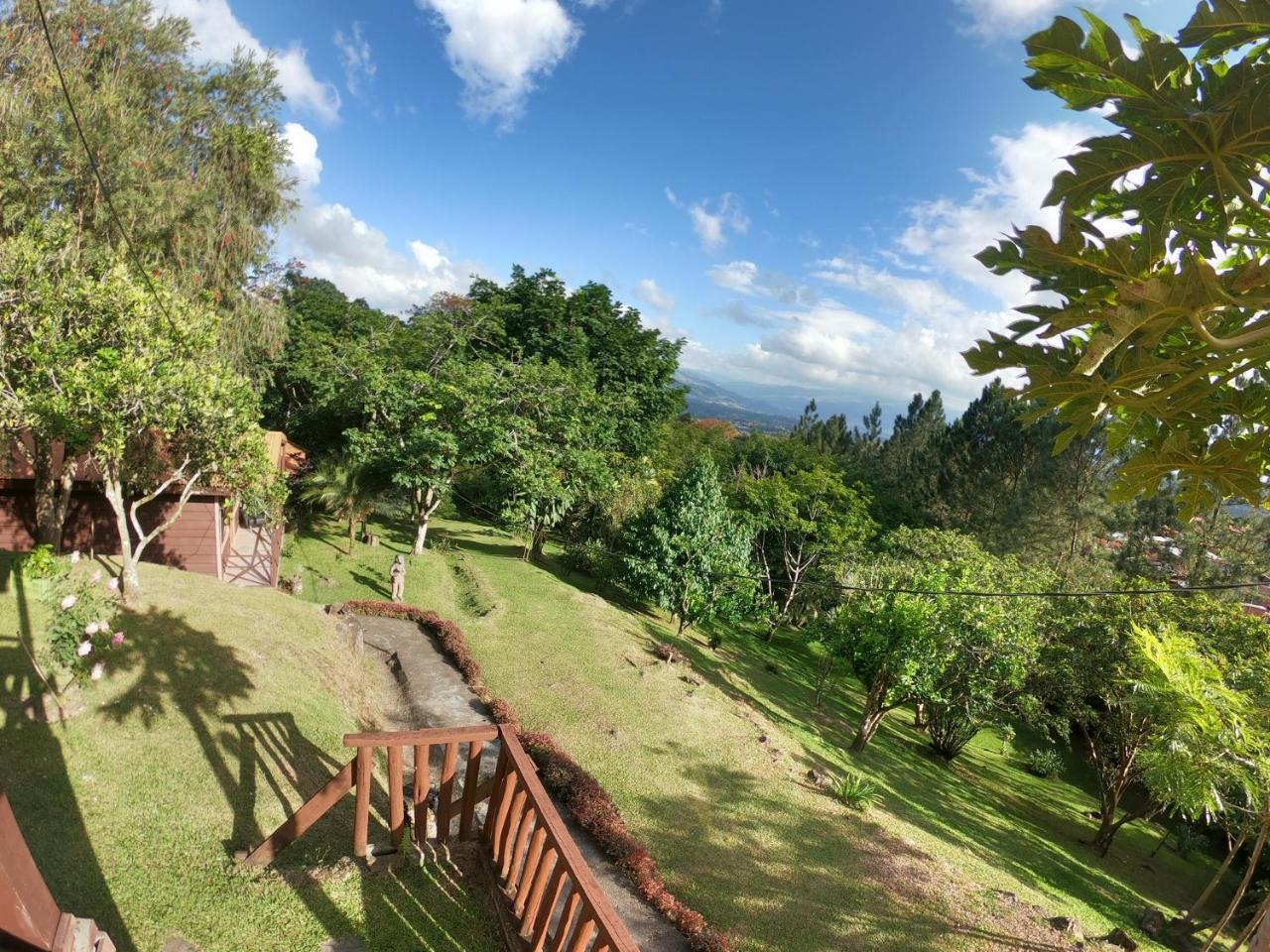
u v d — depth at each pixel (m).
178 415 10.45
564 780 10.34
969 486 42.12
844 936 8.57
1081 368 2.44
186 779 7.59
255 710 9.59
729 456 50.97
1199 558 30.77
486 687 13.65
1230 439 2.80
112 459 10.48
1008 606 17.59
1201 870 18.97
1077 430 2.90
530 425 24.45
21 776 6.79
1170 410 2.81
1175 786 10.82
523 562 25.28
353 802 8.24
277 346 21.67
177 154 18.28
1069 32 2.33
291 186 20.78
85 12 16.70
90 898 5.58
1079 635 17.80
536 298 34.66
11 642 8.87
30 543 15.73
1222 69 2.73
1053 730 27.77
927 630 16.88
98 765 7.36
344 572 20.58
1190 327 2.43
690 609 22.77
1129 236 2.48
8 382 11.00
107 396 10.10
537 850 5.61
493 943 5.95
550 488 24.59
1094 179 2.48
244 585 15.50
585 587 25.52
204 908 5.79
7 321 11.16
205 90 19.19
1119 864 17.89
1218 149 2.26
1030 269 2.76
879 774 17.02
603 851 9.21
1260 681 13.11
